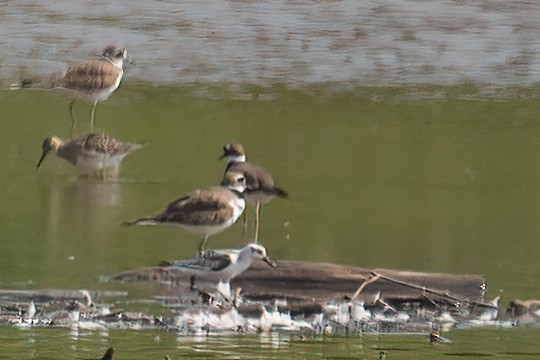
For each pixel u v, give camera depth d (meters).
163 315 12.91
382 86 23.19
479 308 13.53
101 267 14.49
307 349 12.09
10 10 26.06
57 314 12.81
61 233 15.87
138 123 21.12
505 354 12.15
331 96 22.64
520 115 22.17
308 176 18.95
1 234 15.77
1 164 18.95
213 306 13.16
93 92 21.39
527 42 25.48
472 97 22.92
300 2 27.22
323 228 16.55
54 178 18.45
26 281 13.86
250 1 27.27
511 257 15.59
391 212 17.47
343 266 13.94
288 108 21.97
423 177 19.14
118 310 12.98
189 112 21.61
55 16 25.88
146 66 23.52
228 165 16.75
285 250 15.45
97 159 18.94
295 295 13.51
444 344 12.38
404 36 25.48
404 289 13.63
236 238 15.91
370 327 12.84
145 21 25.80
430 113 22.03
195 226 14.79
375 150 20.28
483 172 19.45
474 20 26.55
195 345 12.05
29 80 21.80
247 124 21.20
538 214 17.56
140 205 17.28
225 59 23.97
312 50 24.56
